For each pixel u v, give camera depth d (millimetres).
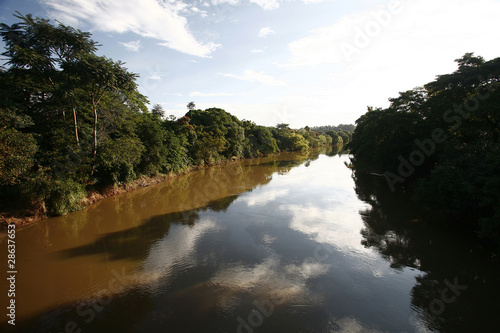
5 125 14352
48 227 14758
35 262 10883
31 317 7566
